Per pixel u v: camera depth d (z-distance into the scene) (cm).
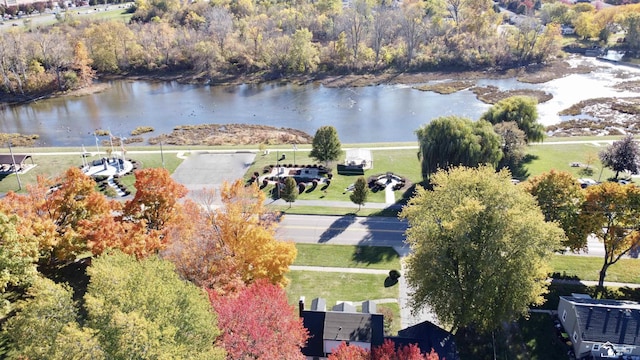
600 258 5994
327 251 6225
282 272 4491
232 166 8869
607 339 4341
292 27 17412
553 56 16662
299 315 4534
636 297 5244
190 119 12038
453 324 4497
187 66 15962
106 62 15562
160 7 19062
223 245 4497
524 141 8569
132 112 12556
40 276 4484
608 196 5162
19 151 9638
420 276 4362
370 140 10619
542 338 4694
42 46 14100
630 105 12094
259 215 5088
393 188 7981
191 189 7912
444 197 4506
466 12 17812
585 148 9569
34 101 13388
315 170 8631
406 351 3584
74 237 4600
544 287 4769
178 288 3095
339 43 15625
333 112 12419
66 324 2872
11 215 4162
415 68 15800
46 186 5141
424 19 17138
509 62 15950
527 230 4059
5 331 3125
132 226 4675
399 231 6694
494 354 4512
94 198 4972
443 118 7706
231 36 16288
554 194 5397
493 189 4303
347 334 4309
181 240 4419
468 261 4297
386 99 13325
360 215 7138
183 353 2711
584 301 4747
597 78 14612
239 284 3972
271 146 9919
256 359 3084
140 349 2552
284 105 13012
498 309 4244
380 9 17138
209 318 3059
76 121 11906
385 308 5059
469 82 14588
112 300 2862
